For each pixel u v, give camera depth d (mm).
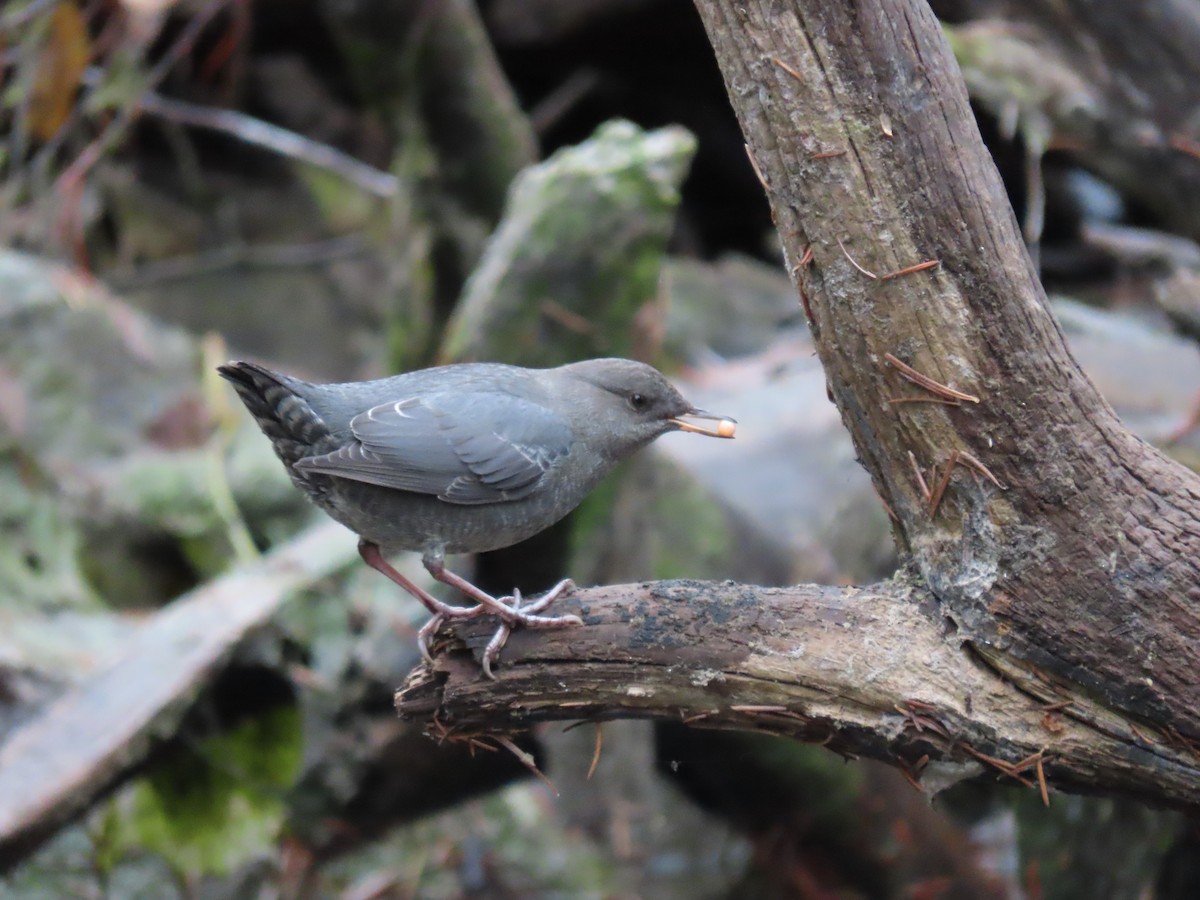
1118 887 10047
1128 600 5520
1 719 11297
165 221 18828
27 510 14328
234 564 14289
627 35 18750
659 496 11820
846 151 5469
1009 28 10141
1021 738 5660
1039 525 5570
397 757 10859
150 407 15758
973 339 5512
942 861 11984
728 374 17000
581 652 6039
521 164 14352
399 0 13320
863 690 5762
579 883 12469
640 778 11961
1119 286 16672
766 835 12070
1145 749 5598
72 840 11234
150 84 14227
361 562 11211
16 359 15281
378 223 19156
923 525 5855
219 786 11227
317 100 19141
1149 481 5555
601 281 10227
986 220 5453
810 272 5738
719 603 5961
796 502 13289
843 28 5359
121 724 10188
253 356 18438
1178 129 8398
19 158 14164
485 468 7832
